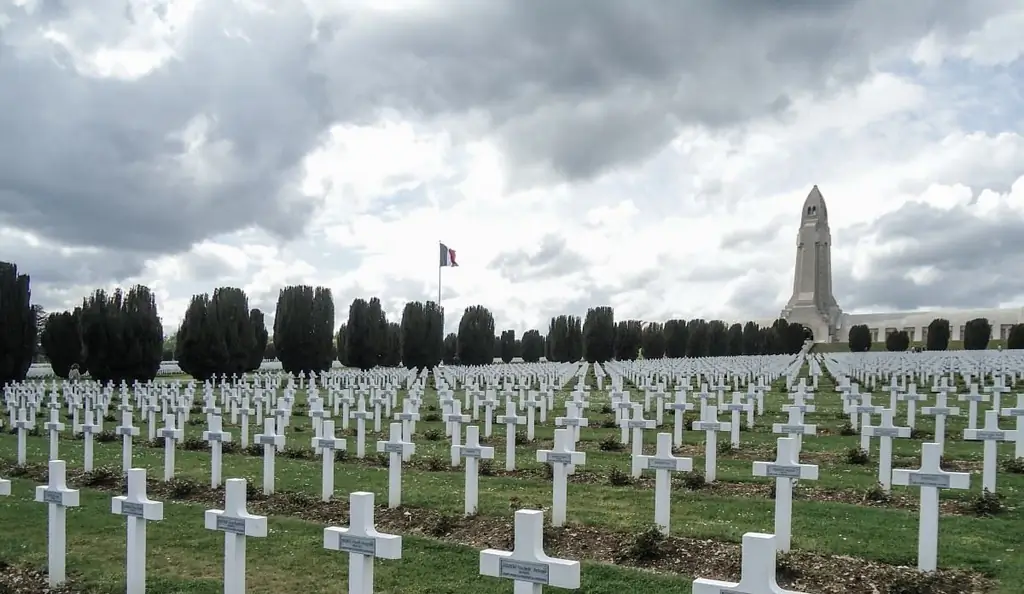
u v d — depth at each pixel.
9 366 31.98
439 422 21.42
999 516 9.74
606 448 15.38
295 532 9.45
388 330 49.97
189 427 20.39
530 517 5.16
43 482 13.29
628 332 63.09
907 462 13.60
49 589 7.77
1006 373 30.12
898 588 7.14
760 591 4.67
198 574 8.09
